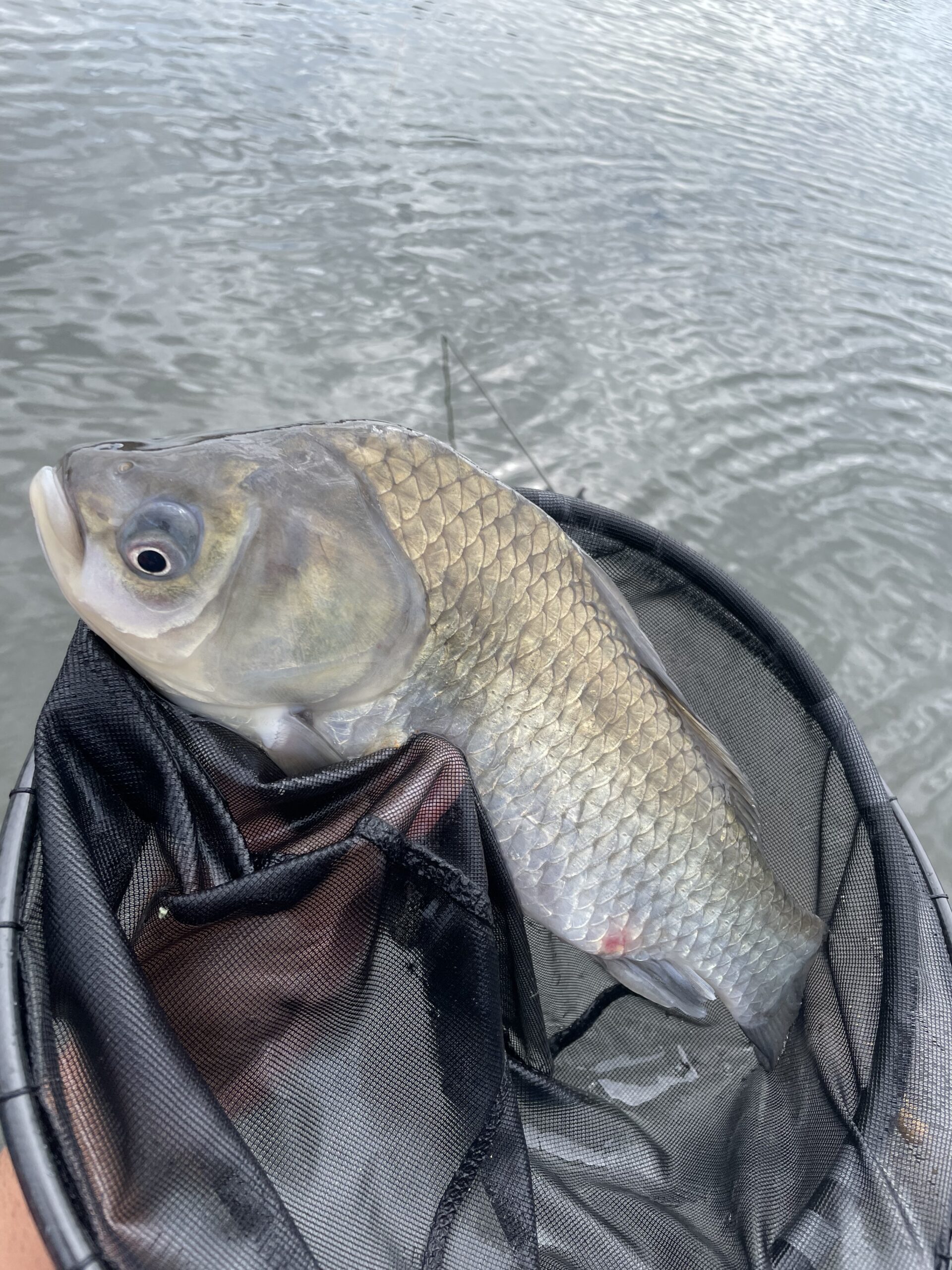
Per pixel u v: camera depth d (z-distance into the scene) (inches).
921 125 112.7
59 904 9.7
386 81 79.4
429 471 13.6
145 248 50.3
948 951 13.8
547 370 50.8
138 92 64.7
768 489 47.1
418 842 11.8
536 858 15.0
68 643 31.5
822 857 15.6
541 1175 12.7
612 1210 12.7
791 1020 15.4
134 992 9.6
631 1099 15.1
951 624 42.1
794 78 117.4
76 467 12.3
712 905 15.8
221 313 47.6
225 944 11.1
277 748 13.8
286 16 85.6
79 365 41.9
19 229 49.0
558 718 14.5
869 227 79.8
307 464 12.9
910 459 51.8
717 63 115.1
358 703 13.6
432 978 11.8
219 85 69.4
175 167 58.0
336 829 11.7
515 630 14.0
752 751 16.7
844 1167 12.1
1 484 35.7
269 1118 10.8
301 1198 10.6
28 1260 12.1
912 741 37.3
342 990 11.5
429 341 50.3
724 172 83.2
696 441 48.9
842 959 14.5
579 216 68.0
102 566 12.3
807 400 54.5
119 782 11.2
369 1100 11.3
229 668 13.0
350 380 45.9
